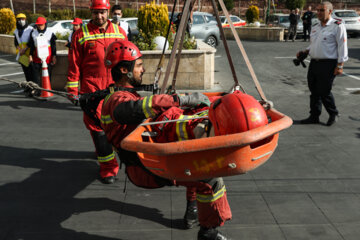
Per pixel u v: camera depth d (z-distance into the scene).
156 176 2.80
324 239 3.23
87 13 32.56
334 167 4.79
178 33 2.73
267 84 10.39
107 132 2.90
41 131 6.46
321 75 6.31
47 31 8.93
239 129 2.28
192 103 2.61
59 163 5.06
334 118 6.53
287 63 13.94
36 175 4.68
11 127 6.70
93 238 3.31
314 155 5.21
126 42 2.90
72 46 4.49
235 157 2.25
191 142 2.21
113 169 4.46
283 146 5.58
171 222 3.56
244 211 3.72
